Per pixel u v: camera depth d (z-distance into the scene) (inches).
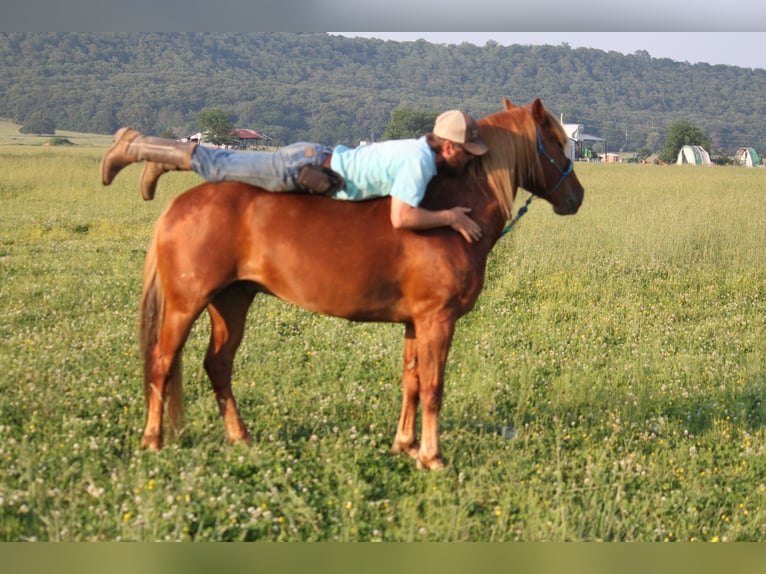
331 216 221.5
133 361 309.7
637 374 335.6
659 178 1448.1
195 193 224.2
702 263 578.2
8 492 193.2
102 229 669.9
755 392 322.0
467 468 230.7
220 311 236.1
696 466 245.0
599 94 7303.2
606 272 538.9
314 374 312.5
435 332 226.1
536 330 400.5
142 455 222.5
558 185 251.9
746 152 3654.0
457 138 222.7
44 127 4190.5
